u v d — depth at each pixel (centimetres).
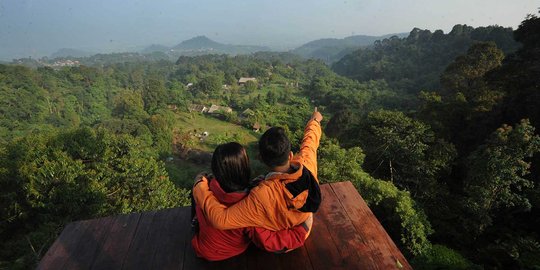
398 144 1508
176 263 242
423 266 1094
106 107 9919
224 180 200
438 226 1373
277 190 196
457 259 1110
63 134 1673
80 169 1400
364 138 1775
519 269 1067
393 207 1244
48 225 1202
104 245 263
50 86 9281
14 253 1178
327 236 261
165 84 13250
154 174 1490
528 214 1295
